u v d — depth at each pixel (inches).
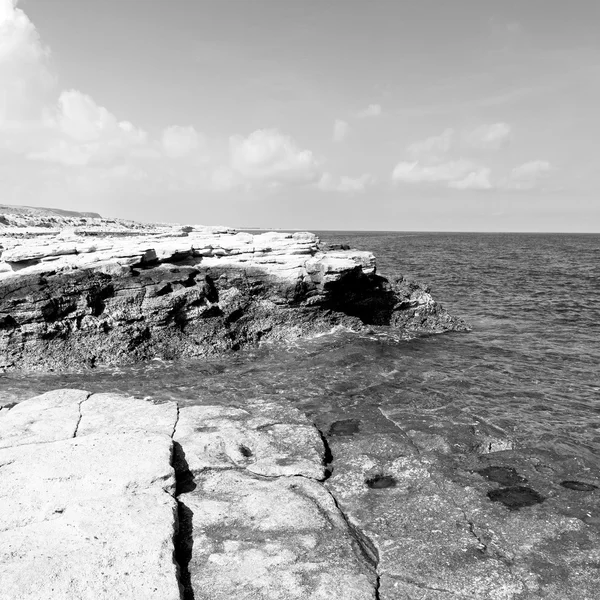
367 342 843.4
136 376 675.4
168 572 257.9
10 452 369.7
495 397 590.2
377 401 566.3
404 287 1011.9
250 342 832.3
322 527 311.7
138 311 775.7
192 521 312.8
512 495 365.1
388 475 392.2
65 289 748.6
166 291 798.5
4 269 780.6
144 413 463.5
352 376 661.9
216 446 403.2
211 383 641.0
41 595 239.1
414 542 308.8
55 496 317.1
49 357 714.2
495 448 450.3
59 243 902.4
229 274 864.9
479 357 777.6
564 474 400.2
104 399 495.2
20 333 717.3
